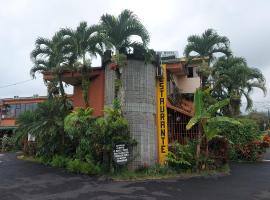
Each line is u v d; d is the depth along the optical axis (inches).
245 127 840.3
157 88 636.1
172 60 866.8
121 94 576.1
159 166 575.2
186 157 585.3
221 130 776.9
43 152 717.3
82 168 558.6
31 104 1392.7
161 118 623.2
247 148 821.2
